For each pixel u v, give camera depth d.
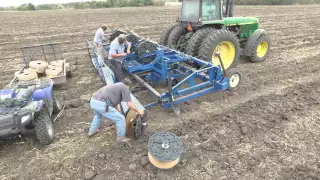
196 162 4.24
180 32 8.48
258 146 4.60
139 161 4.28
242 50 9.11
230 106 6.01
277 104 6.03
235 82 6.59
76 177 4.00
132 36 7.66
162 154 3.90
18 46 11.98
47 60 8.28
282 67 8.51
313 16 21.23
